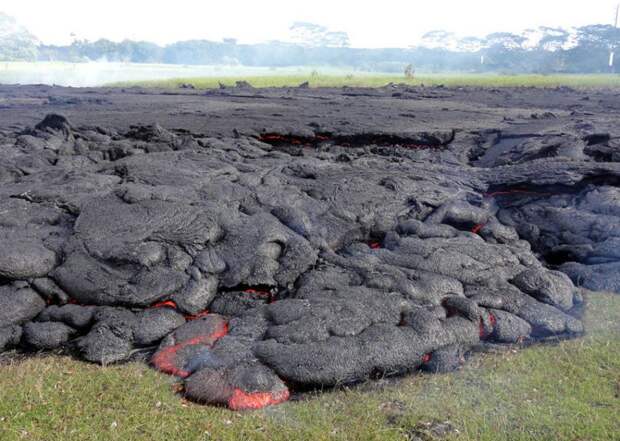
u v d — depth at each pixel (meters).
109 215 10.62
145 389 7.52
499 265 10.59
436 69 120.31
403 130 21.19
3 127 22.81
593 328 9.52
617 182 13.97
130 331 8.71
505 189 14.30
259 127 21.92
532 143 18.33
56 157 16.41
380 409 7.25
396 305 8.98
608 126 20.28
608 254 11.84
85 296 9.29
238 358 8.00
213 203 11.23
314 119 24.02
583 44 119.38
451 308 9.29
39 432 6.57
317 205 11.97
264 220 10.74
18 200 11.56
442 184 13.85
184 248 9.94
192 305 9.33
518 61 122.19
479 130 21.58
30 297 9.27
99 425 6.73
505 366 8.28
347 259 10.26
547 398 7.39
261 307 9.15
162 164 13.79
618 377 7.89
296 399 7.60
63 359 8.41
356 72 111.25
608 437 6.61
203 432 6.67
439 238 11.38
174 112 27.12
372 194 12.61
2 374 7.82
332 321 8.52
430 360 8.37
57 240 10.23
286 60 147.25
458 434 6.64
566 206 13.65
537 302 9.91
